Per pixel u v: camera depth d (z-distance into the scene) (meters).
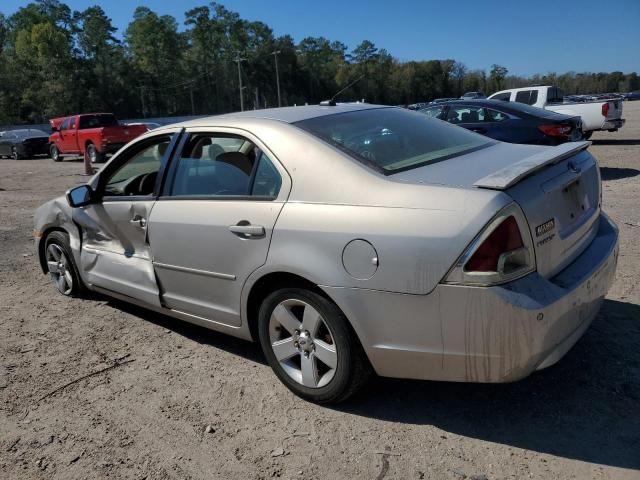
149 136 4.20
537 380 3.37
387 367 2.88
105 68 92.12
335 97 4.36
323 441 2.93
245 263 3.32
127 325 4.59
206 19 107.62
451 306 2.60
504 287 2.54
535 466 2.64
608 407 3.06
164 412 3.27
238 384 3.55
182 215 3.71
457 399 3.25
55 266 5.32
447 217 2.62
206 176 3.70
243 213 3.33
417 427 3.01
